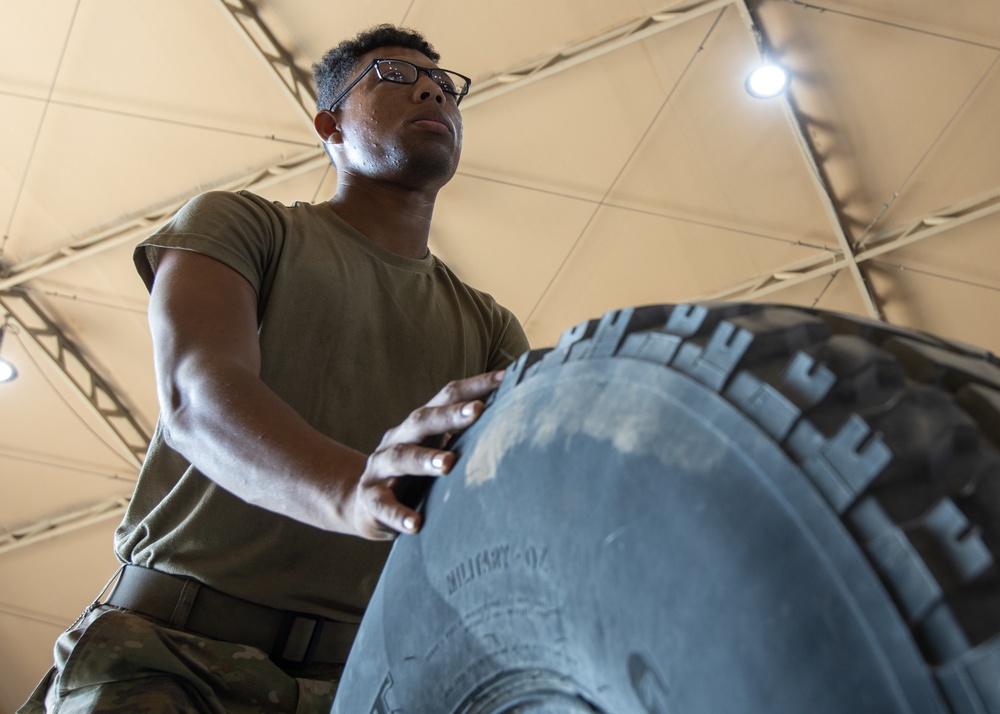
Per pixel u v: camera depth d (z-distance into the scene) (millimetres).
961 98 5199
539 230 5953
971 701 350
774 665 393
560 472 518
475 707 564
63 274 6422
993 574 370
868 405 442
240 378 817
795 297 6020
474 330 1255
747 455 435
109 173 5953
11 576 7910
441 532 596
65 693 912
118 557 1088
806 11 5133
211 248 993
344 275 1137
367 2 5355
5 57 5562
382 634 630
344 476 705
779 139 5488
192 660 936
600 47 5273
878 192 5590
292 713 967
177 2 5297
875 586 379
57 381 6871
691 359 487
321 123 1338
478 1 5285
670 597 437
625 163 5645
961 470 418
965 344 562
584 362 555
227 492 1010
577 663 493
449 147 1269
